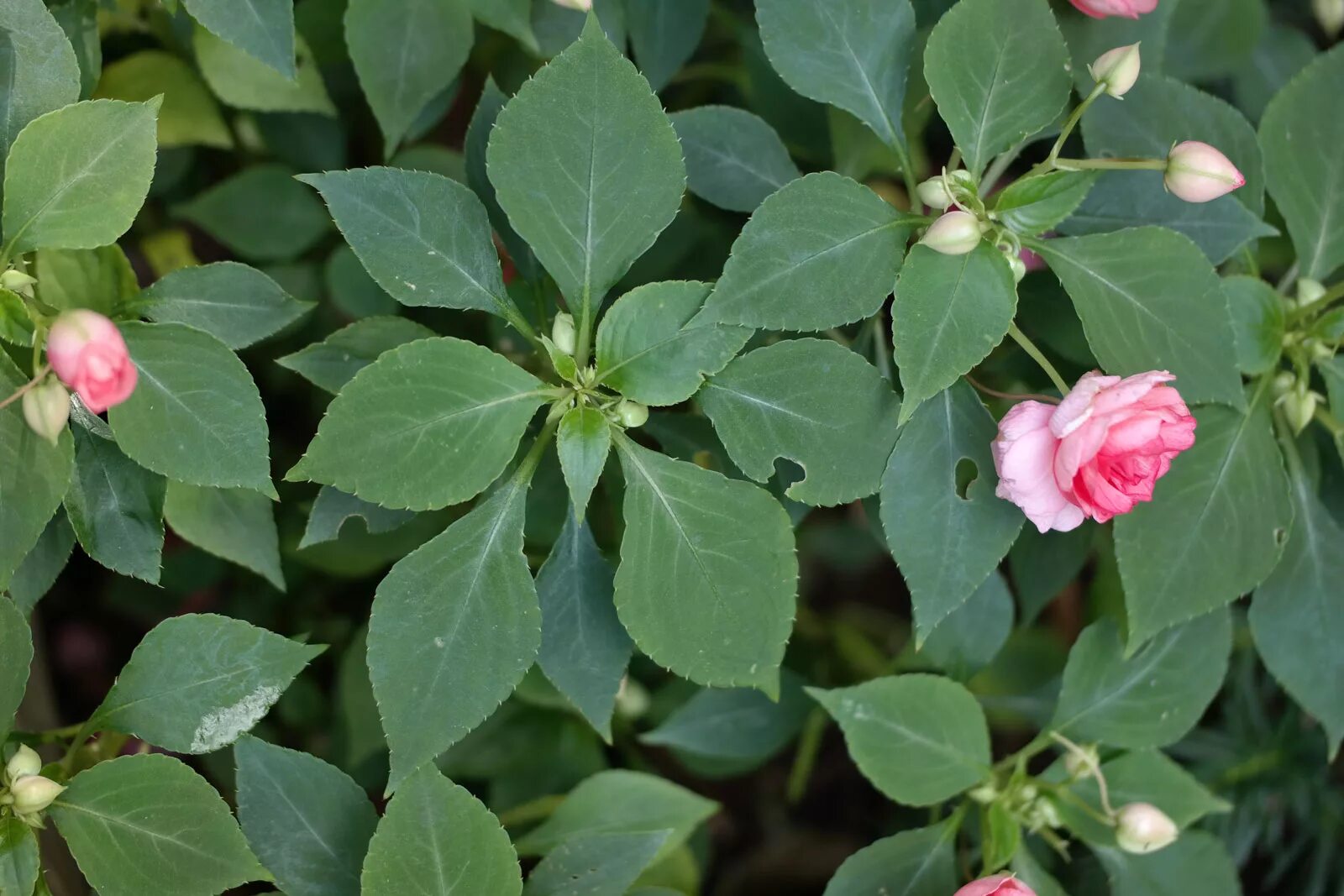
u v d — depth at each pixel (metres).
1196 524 0.94
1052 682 1.02
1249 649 1.06
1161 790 0.97
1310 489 0.96
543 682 1.01
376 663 0.90
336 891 0.92
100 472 0.92
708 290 0.91
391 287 0.90
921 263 0.90
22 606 0.93
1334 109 0.96
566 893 0.93
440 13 0.97
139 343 0.90
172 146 1.04
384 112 0.97
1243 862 1.06
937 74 0.91
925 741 0.95
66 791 0.90
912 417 0.91
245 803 0.92
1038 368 0.97
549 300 0.97
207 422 0.90
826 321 0.90
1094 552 1.08
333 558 1.03
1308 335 0.95
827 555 1.13
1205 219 0.94
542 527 1.00
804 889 1.12
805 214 0.90
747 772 1.09
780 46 0.93
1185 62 1.06
